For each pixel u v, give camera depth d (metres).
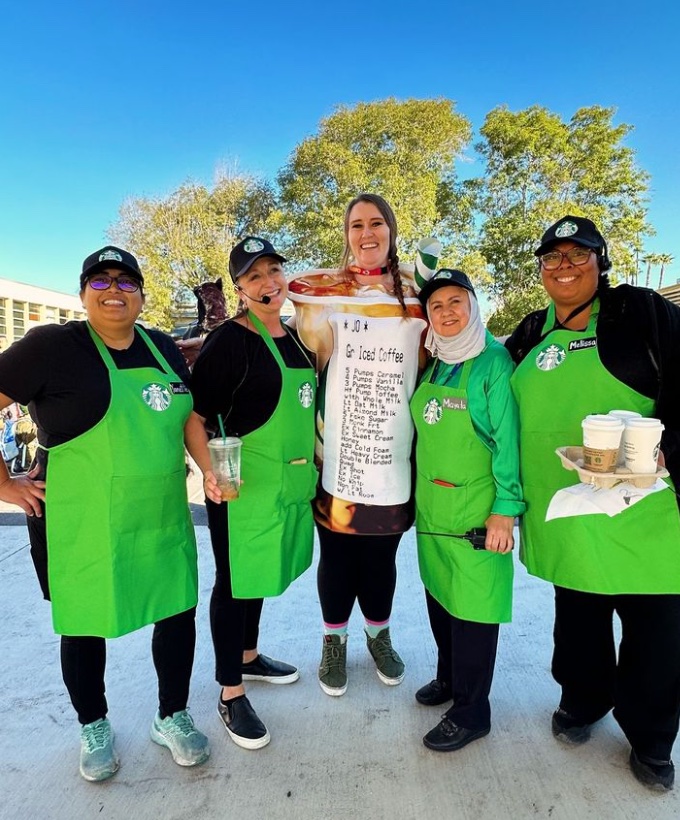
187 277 23.97
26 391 1.70
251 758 1.95
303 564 2.20
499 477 1.87
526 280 21.47
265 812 1.71
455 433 1.94
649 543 1.69
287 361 2.09
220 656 2.04
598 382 1.73
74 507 1.75
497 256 21.86
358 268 2.32
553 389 1.81
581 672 1.96
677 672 1.74
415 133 21.62
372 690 2.37
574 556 1.75
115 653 2.67
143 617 1.83
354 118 21.91
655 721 1.77
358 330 2.22
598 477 1.53
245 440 2.04
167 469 1.86
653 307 1.69
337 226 19.77
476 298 1.96
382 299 2.25
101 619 1.77
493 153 23.58
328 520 2.27
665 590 1.68
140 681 2.43
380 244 2.26
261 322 2.11
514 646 2.69
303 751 1.98
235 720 2.04
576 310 1.82
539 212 21.45
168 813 1.71
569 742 1.99
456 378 1.96
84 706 1.91
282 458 2.05
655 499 1.69
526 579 3.48
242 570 2.03
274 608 3.18
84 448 1.74
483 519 1.94
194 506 5.82
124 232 24.42
